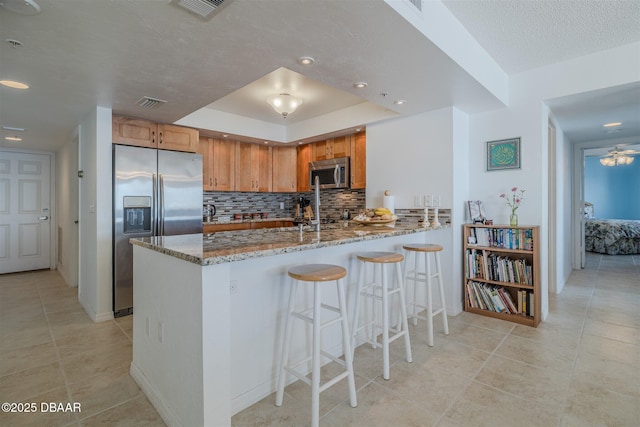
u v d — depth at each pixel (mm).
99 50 1923
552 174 3834
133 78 2344
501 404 1756
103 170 3074
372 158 3848
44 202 5363
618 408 1713
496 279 3104
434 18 1949
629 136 4684
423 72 2361
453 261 3174
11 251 5098
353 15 1611
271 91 3475
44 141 4504
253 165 5012
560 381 1972
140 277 2031
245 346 1756
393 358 2275
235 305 1717
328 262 2273
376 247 2703
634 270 5016
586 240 6844
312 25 1699
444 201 3230
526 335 2664
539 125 3021
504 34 2424
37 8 1490
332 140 4699
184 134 3689
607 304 3430
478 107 3213
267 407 1742
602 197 8656
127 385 1980
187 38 1803
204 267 1390
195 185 3684
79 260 3623
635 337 2604
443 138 3232
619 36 2451
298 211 5555
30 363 2240
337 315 2301
